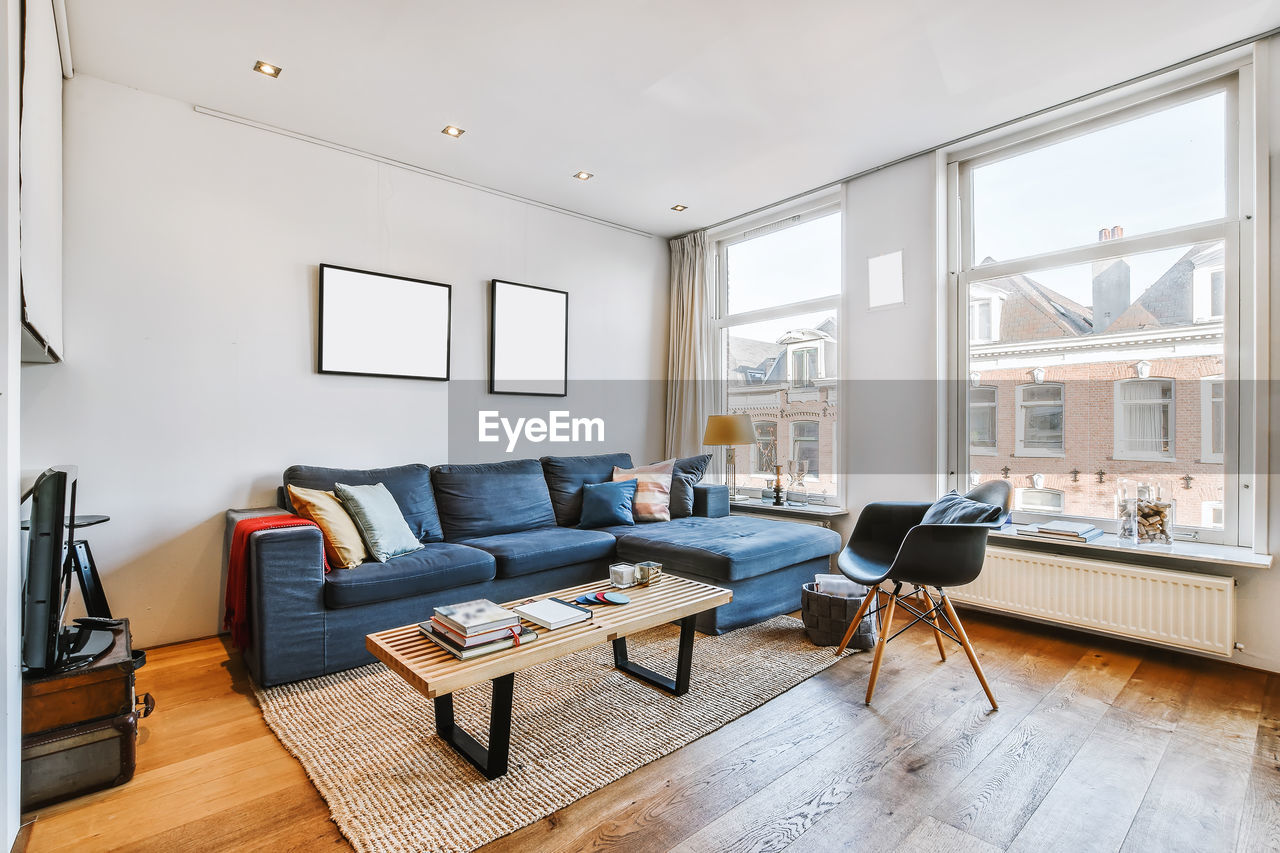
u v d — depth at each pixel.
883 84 2.81
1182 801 1.65
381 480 3.27
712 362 4.96
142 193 2.80
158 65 2.61
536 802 1.63
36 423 2.56
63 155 2.61
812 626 2.88
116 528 2.74
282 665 2.37
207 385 2.97
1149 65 2.67
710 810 1.61
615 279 4.78
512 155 3.54
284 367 3.20
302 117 3.09
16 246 1.39
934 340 3.50
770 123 3.18
